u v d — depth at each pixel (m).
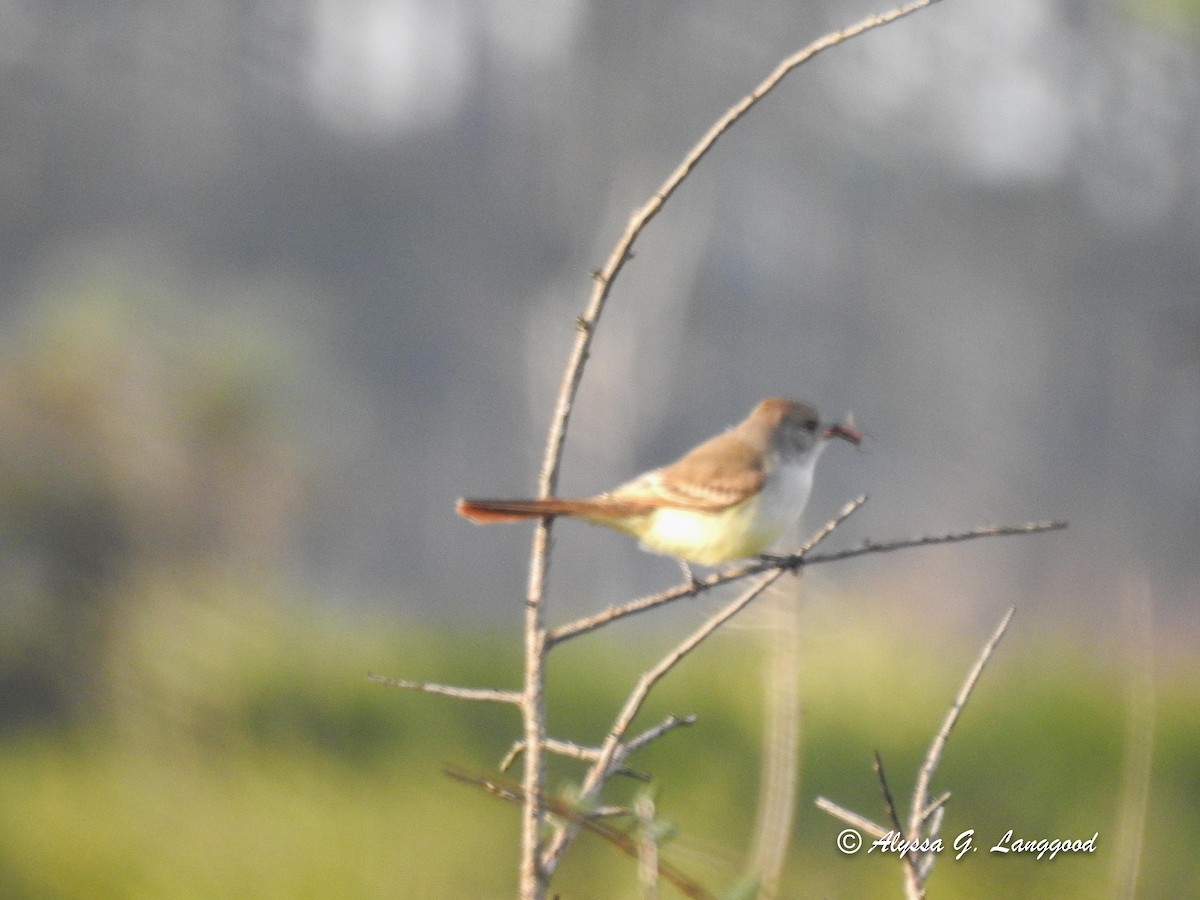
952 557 31.20
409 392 39.09
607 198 39.12
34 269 39.50
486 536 35.88
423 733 12.05
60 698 12.17
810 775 11.38
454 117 41.94
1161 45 34.53
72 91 40.47
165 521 12.75
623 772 4.21
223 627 12.47
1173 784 11.27
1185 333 36.16
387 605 29.98
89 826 9.90
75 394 12.66
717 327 37.19
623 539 31.55
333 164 41.38
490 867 9.83
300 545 14.92
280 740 11.69
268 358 13.63
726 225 38.00
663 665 4.39
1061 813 10.72
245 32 41.97
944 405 37.31
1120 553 33.91
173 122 41.50
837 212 38.44
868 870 8.98
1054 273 37.25
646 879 4.07
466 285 40.12
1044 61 37.53
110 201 40.66
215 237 40.97
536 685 4.31
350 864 9.60
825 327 38.00
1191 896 9.56
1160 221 36.62
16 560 12.37
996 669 14.89
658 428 34.34
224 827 9.95
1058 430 36.81
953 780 11.42
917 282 38.06
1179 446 36.41
